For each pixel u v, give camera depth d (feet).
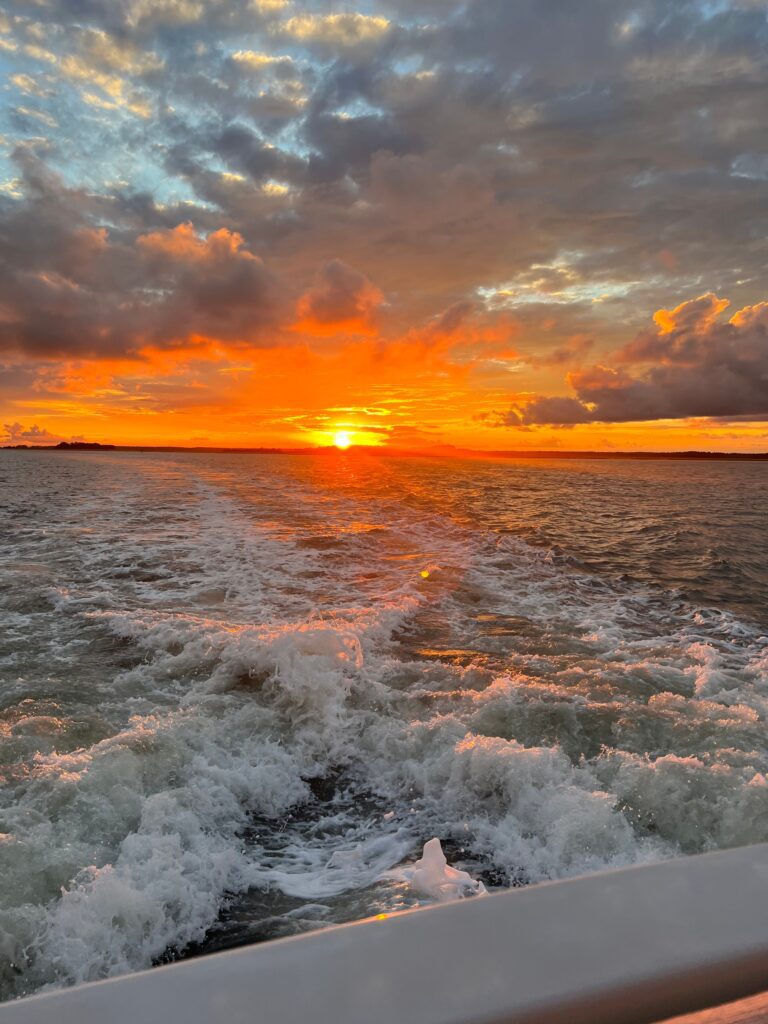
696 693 16.37
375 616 22.72
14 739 12.49
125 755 11.56
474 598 27.45
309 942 1.88
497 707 14.40
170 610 23.52
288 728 13.88
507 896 2.10
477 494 83.46
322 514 54.03
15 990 7.49
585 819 10.31
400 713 14.69
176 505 59.41
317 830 10.91
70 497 66.54
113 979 1.73
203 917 8.64
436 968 1.78
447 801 11.54
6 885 8.44
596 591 30.12
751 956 1.87
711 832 10.24
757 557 41.50
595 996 1.71
